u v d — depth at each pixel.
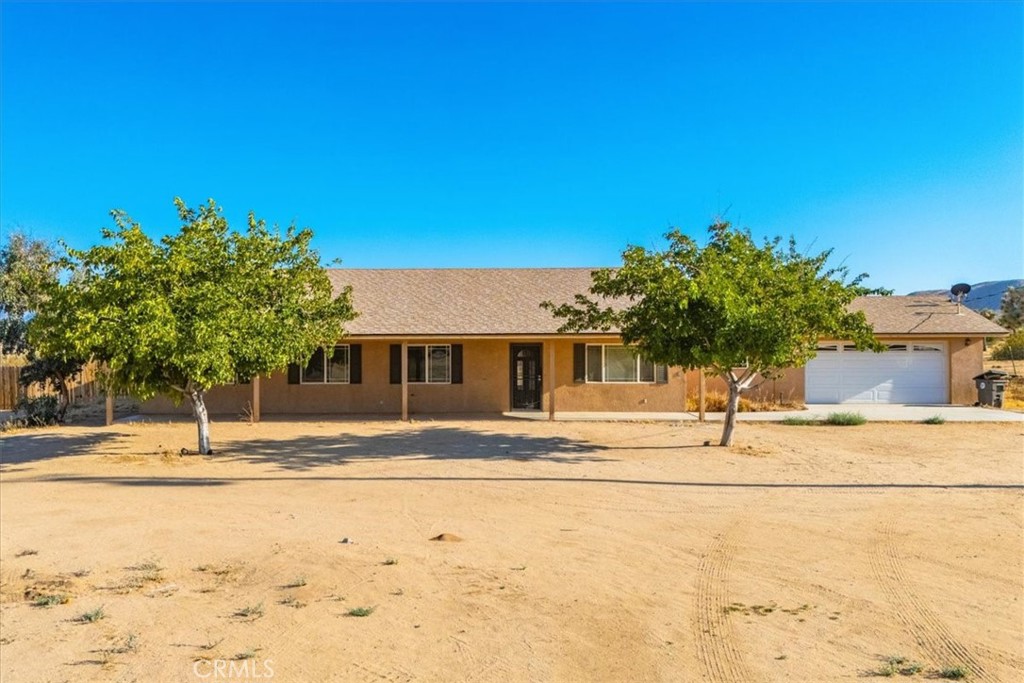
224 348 14.61
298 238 16.61
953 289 28.12
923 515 9.97
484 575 7.44
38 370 21.70
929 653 5.54
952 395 26.38
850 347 26.77
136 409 25.58
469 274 28.81
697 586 7.10
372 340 23.19
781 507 10.53
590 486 12.14
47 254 29.75
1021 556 8.02
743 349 14.99
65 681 5.16
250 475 13.34
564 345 24.78
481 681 5.12
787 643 5.73
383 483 12.48
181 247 14.75
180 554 8.23
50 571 7.67
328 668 5.33
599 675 5.20
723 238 16.83
